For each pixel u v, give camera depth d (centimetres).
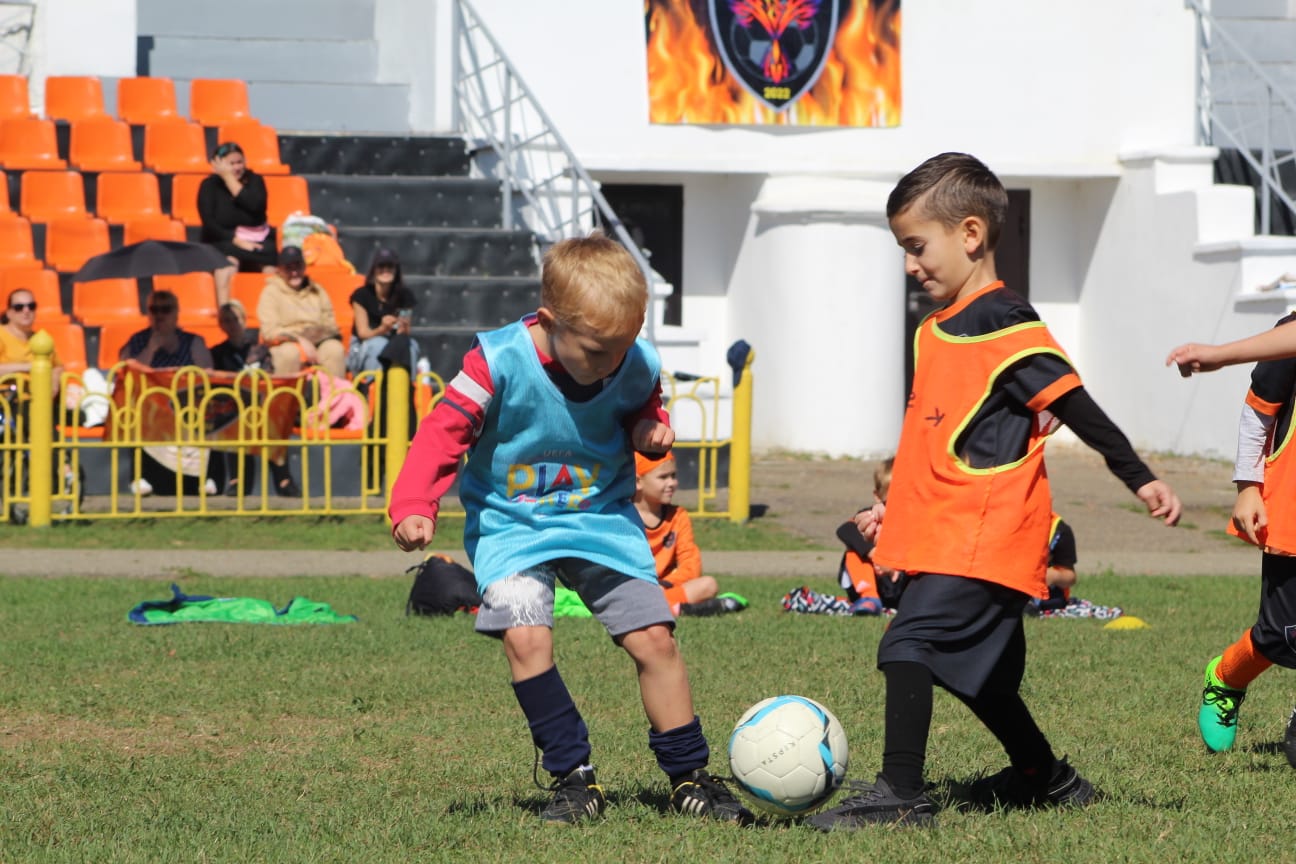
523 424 1049
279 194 4266
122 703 1562
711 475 3453
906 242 1084
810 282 4456
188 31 4922
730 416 4316
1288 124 4622
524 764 1299
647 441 1070
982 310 1053
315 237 4056
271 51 4947
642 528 1096
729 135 4700
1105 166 4769
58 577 2561
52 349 3041
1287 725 1420
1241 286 4184
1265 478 1287
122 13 4631
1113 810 1107
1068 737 1412
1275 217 4794
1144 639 2017
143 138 4494
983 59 4772
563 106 4631
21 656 1811
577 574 1083
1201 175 4575
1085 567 2838
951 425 1047
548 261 1017
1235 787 1199
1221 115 4944
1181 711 1539
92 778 1245
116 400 3105
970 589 1034
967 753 1321
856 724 1452
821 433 4481
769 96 4688
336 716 1518
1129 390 4709
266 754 1355
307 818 1102
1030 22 4788
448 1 4656
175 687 1642
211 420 3152
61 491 3152
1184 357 1112
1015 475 1038
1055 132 4809
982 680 1034
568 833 1032
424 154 4572
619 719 1490
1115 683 1689
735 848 988
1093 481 4119
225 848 1010
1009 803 1136
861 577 2283
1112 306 4784
